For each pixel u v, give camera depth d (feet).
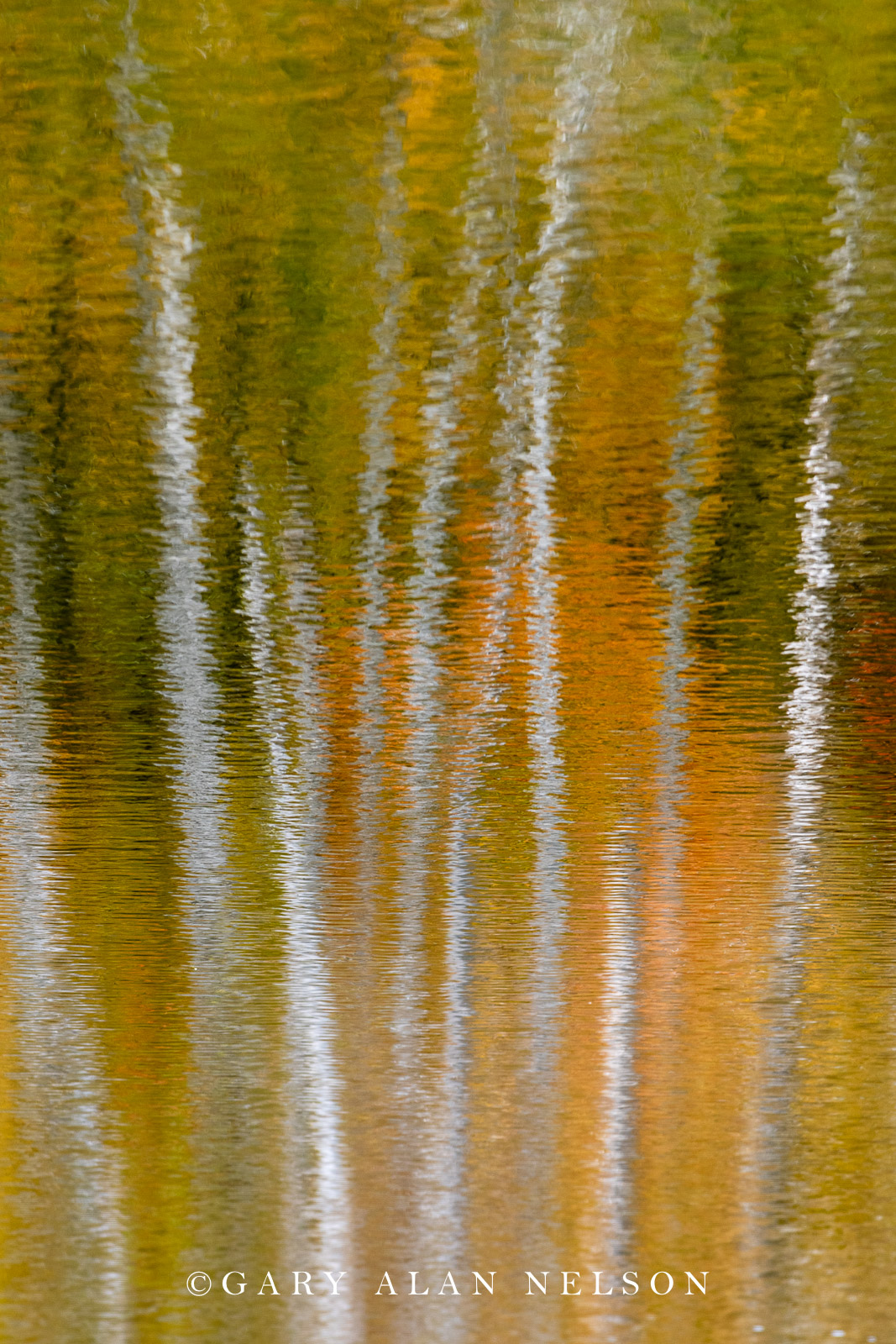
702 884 142.41
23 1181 98.27
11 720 148.66
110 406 128.16
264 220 119.34
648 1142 102.47
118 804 150.30
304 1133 104.17
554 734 147.95
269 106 116.37
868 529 136.67
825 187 116.88
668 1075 111.04
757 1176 99.09
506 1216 93.97
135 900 139.74
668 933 134.72
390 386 127.03
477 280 121.39
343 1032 118.62
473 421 129.49
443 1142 102.47
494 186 118.21
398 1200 95.20
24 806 149.18
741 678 145.48
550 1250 91.04
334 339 124.06
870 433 128.47
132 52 115.24
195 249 120.26
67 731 151.74
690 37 114.73
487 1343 83.05
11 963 130.00
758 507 135.44
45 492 135.85
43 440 131.13
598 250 120.16
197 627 145.48
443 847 148.15
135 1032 118.21
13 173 117.29
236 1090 108.99
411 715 148.56
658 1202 94.99
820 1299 85.81
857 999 123.65
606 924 135.85
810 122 115.44
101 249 120.26
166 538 139.85
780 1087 110.52
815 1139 103.24
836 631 143.23
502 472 133.39
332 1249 91.35
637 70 115.55
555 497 135.64
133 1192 96.94
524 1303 86.17
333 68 115.65
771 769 146.30
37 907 139.03
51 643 146.10
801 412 127.95
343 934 135.85
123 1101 106.93
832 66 114.11
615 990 125.59
